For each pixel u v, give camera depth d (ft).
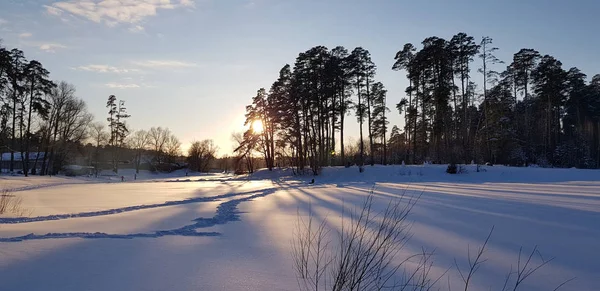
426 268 22.56
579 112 203.51
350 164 157.99
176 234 33.24
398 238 30.07
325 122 174.29
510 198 56.49
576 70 197.16
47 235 31.68
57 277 20.39
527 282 20.70
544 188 76.59
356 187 91.66
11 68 164.66
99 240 30.07
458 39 148.56
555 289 19.67
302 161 156.25
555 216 39.37
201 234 33.17
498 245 28.22
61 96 182.19
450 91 150.61
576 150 173.17
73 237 30.96
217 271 21.88
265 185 117.70
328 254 25.13
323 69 159.12
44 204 61.26
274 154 185.57
